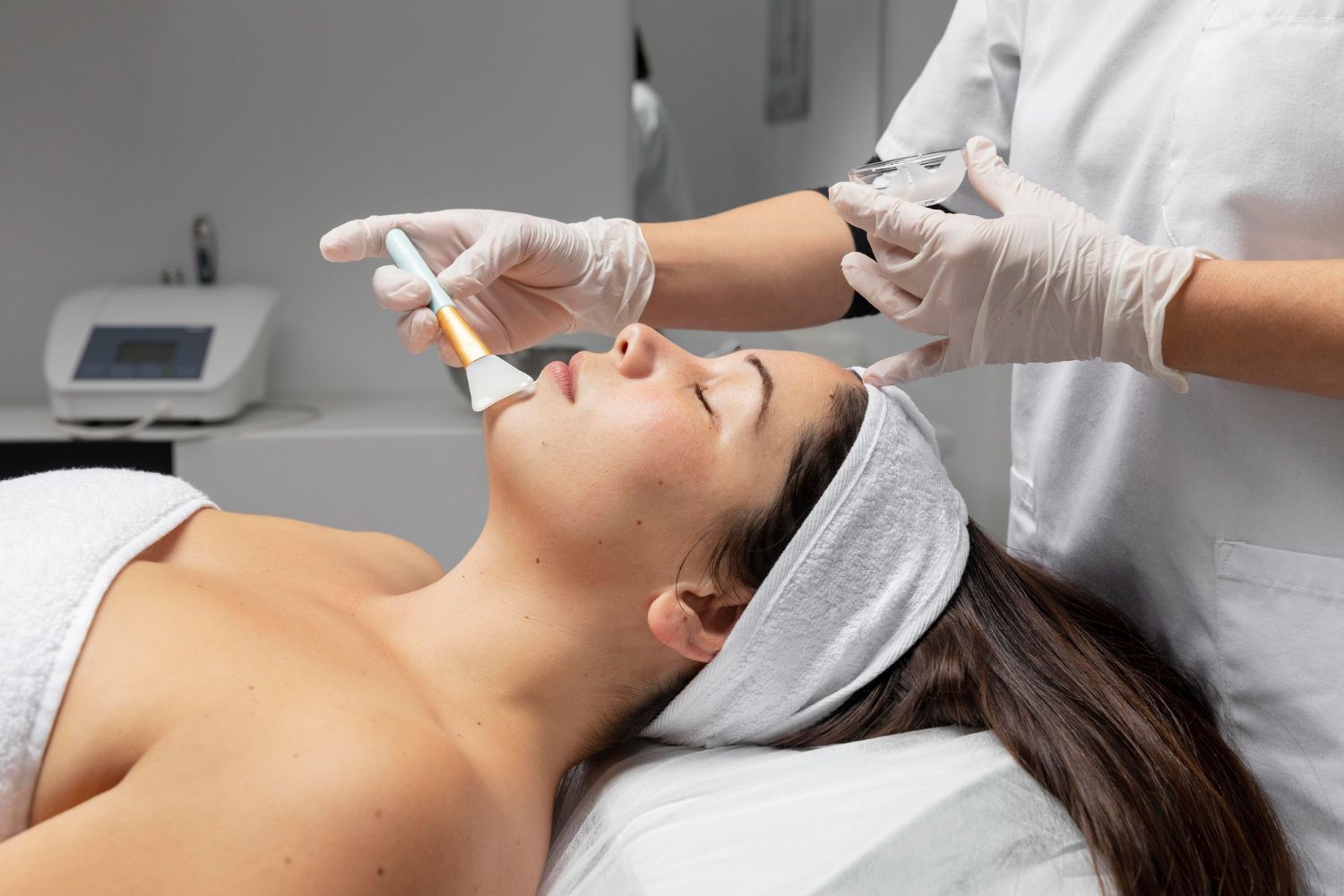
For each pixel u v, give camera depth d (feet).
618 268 4.07
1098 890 3.25
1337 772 3.45
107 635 2.95
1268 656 3.55
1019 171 4.07
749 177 8.29
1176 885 3.27
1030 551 4.44
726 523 3.58
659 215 8.33
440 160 8.16
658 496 3.51
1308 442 3.40
